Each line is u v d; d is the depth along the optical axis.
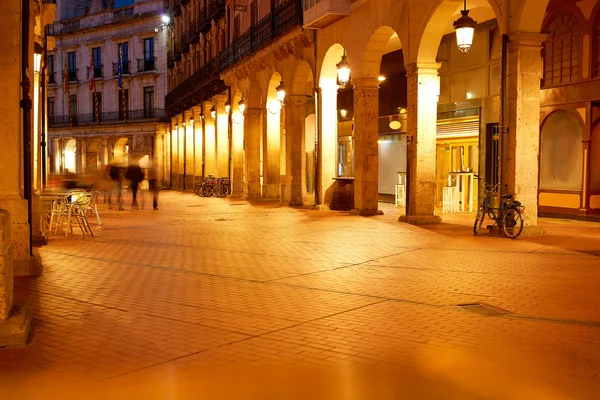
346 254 10.72
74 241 13.09
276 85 25.27
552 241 11.64
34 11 10.87
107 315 6.65
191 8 42.19
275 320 6.38
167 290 7.96
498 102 17.39
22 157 8.91
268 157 25.97
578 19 14.95
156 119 51.16
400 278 8.53
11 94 7.66
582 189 15.16
